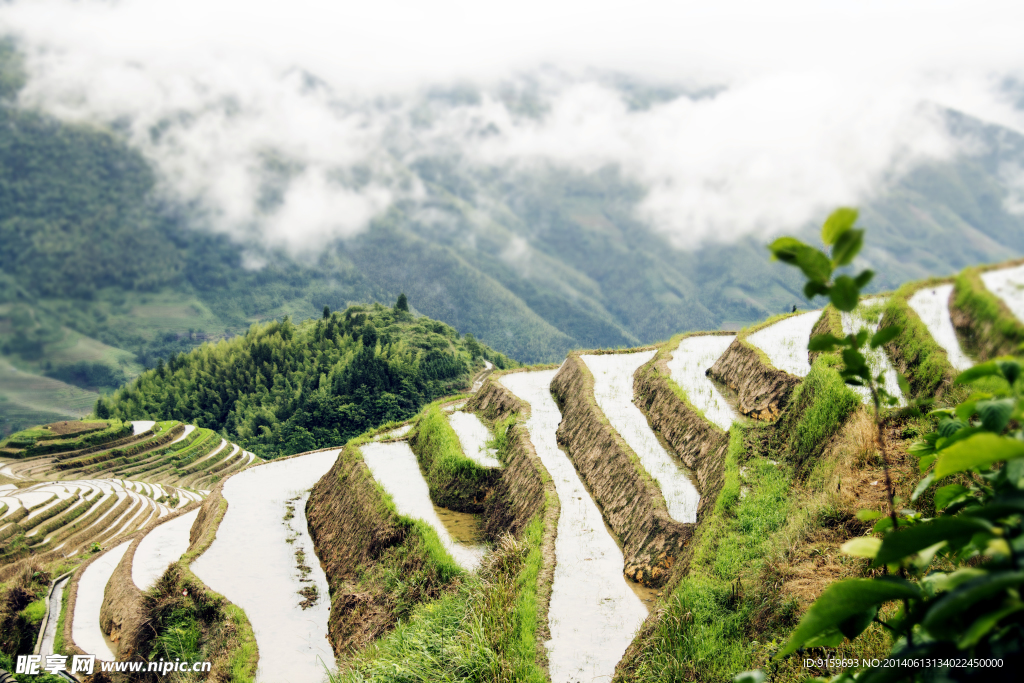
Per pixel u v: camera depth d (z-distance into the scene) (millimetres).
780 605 11875
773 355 27031
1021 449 2844
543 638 15305
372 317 168750
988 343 14703
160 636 31281
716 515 16906
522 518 25281
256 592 32125
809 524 13508
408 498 32438
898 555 3285
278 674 25719
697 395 27500
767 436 20266
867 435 14992
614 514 22219
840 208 3467
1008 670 2859
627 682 12938
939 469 3105
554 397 38875
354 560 30797
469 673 14273
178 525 46656
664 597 15656
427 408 47781
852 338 4102
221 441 116188
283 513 41719
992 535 3057
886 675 3355
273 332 177750
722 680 11320
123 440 105812
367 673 16672
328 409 127875
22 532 65688
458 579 23000
